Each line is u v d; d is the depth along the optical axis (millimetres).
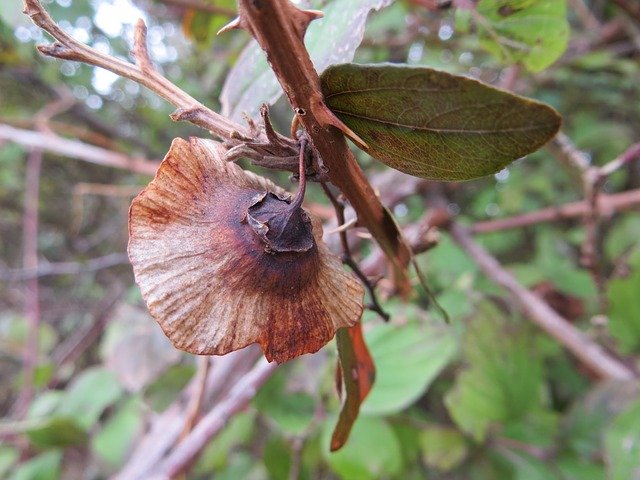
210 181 51
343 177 50
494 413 129
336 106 45
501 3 85
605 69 200
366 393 63
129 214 48
